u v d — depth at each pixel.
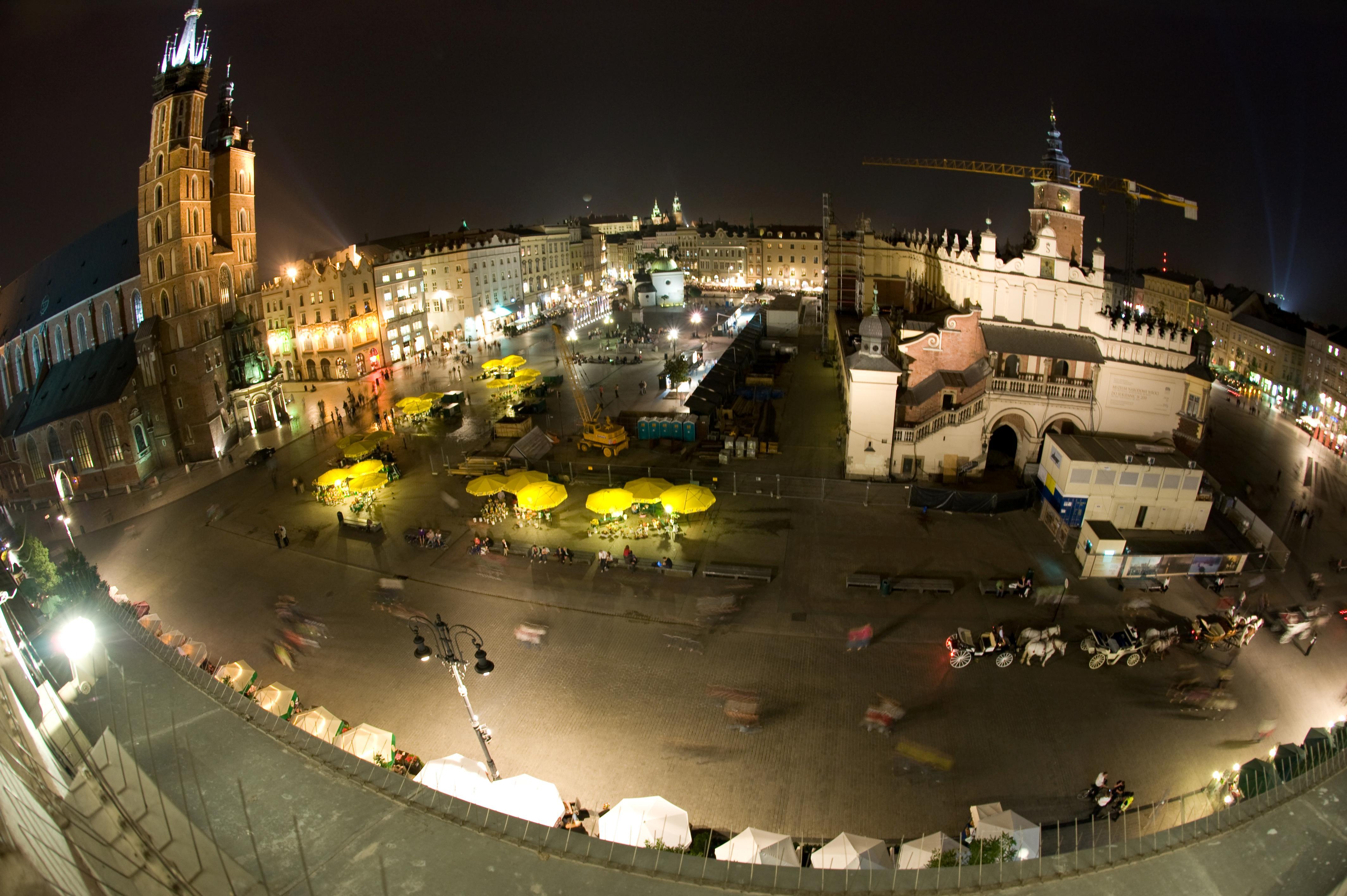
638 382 88.00
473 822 12.68
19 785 10.14
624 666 33.06
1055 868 11.82
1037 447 51.69
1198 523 41.91
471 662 33.78
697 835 23.45
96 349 68.06
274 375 75.88
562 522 48.47
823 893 11.25
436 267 112.94
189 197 63.56
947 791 25.45
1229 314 93.25
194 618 39.12
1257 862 11.98
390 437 69.62
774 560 42.03
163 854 11.23
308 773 14.03
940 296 69.00
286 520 51.50
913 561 41.19
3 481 65.38
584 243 164.62
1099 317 50.00
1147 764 26.45
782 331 104.69
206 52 62.56
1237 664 31.91
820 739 28.09
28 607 27.16
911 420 53.19
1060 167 59.00
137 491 60.00
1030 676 31.33
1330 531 45.44
